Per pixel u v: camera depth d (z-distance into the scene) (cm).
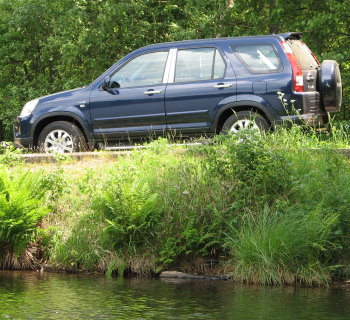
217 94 1477
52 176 1072
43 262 1002
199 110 1489
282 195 984
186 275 936
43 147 1596
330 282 892
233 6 2605
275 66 1456
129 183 1023
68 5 2858
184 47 1517
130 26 2702
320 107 1496
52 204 1059
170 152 1223
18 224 999
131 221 977
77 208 1052
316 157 1101
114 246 982
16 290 831
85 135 1590
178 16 2844
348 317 704
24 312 713
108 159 1325
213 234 957
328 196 969
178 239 958
